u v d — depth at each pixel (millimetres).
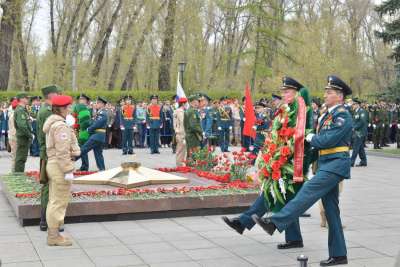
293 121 6789
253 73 36188
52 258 6465
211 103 23016
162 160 17938
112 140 23156
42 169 7270
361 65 48688
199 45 37406
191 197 8898
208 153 12023
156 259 6434
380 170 16141
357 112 17156
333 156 6156
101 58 34625
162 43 33906
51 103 7457
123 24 36531
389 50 48938
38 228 8047
